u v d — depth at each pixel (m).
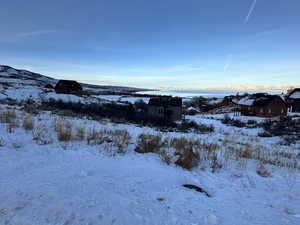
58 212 1.76
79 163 3.16
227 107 57.56
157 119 18.69
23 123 5.63
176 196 2.38
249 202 2.43
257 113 35.03
